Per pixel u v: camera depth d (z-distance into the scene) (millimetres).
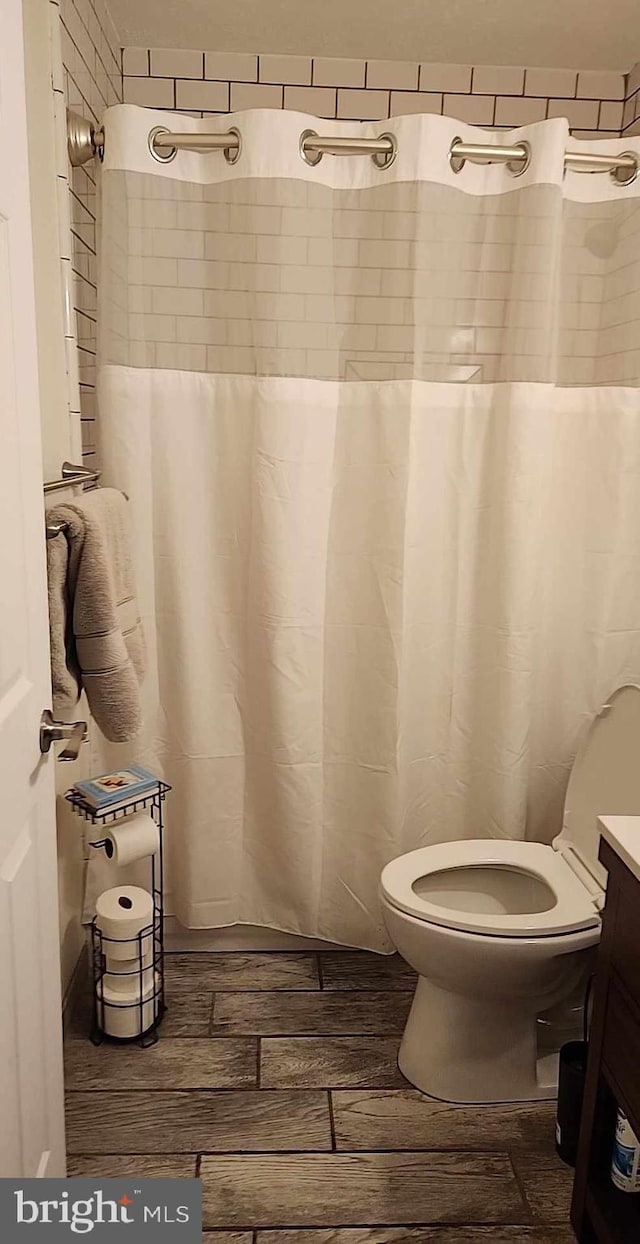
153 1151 1781
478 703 2336
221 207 2031
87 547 1678
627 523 2264
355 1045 2113
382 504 2170
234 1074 2000
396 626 2205
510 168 2059
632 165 2066
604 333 2162
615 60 2535
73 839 2189
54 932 1457
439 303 2100
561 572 2299
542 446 2143
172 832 2377
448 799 2404
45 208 1860
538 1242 1633
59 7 1807
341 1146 1818
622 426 2195
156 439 2131
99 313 2045
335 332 2105
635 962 1415
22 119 1248
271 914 2436
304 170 2012
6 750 1203
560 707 2373
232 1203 1678
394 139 2006
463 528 2238
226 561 2232
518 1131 1879
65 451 1938
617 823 1537
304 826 2328
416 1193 1719
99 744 2287
